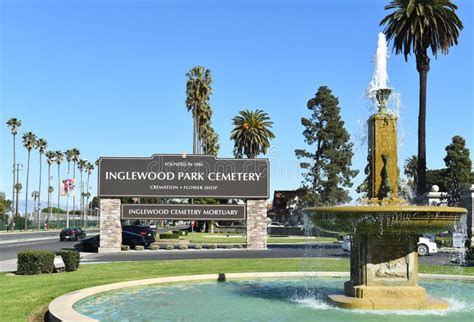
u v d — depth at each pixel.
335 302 12.18
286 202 86.12
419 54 40.75
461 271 20.62
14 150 97.06
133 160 35.56
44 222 107.44
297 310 11.73
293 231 68.38
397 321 10.45
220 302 12.85
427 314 11.27
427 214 11.11
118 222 35.06
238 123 82.75
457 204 40.53
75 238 49.31
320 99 76.25
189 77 78.62
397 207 11.11
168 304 12.53
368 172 13.95
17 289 14.53
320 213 12.10
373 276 12.27
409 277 12.27
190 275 17.73
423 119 41.22
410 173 91.69
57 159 126.88
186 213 35.81
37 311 11.36
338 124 75.81
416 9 39.44
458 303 12.76
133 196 35.31
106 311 11.56
